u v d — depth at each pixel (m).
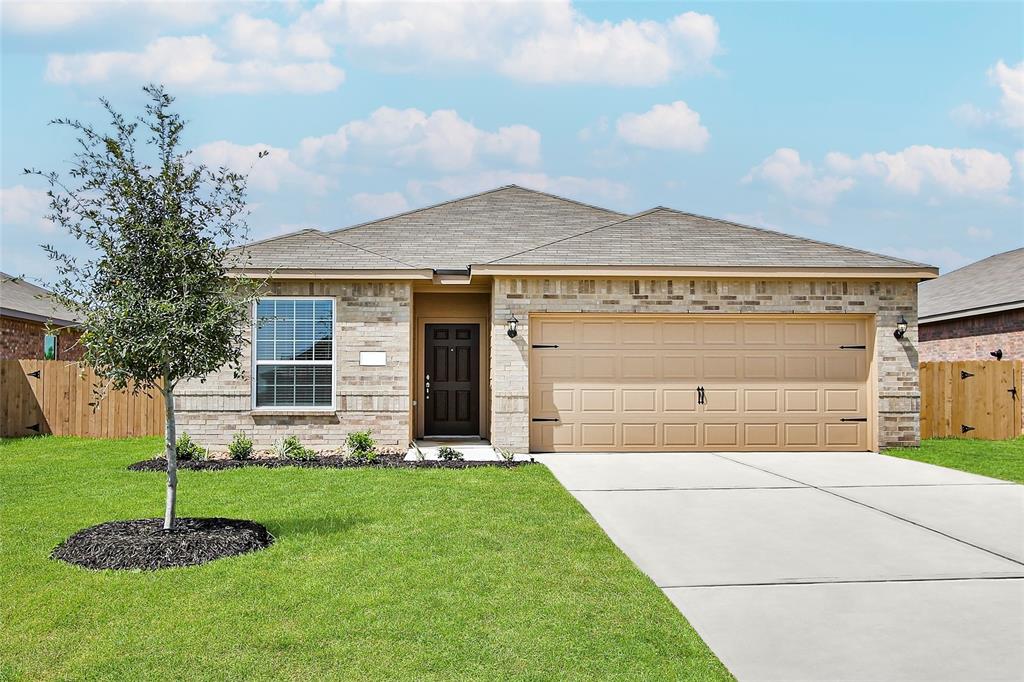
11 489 9.16
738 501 8.95
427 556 6.27
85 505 8.21
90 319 6.38
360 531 7.09
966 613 5.20
